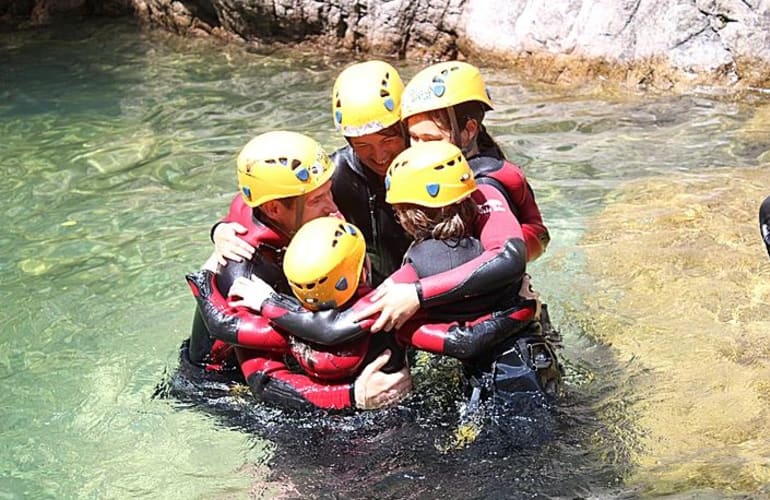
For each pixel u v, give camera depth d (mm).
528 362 4375
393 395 4367
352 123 4492
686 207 6695
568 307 5598
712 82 8562
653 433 4363
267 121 8523
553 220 6641
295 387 4371
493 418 4312
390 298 4098
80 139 8289
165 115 8773
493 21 9438
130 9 11742
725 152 7496
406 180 4160
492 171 4535
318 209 4406
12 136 8406
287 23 10414
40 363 5254
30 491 4285
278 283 4520
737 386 4738
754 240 6223
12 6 11945
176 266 6160
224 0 10656
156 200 7117
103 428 4676
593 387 4734
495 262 4105
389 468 4176
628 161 7426
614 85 8820
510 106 8555
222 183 7332
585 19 8961
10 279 6109
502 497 4008
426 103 4367
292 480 4176
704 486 4020
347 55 10266
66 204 7117
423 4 9789
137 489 4242
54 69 10203
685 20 8672
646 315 5480
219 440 4469
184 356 5016
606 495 3988
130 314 5676
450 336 4191
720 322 5359
